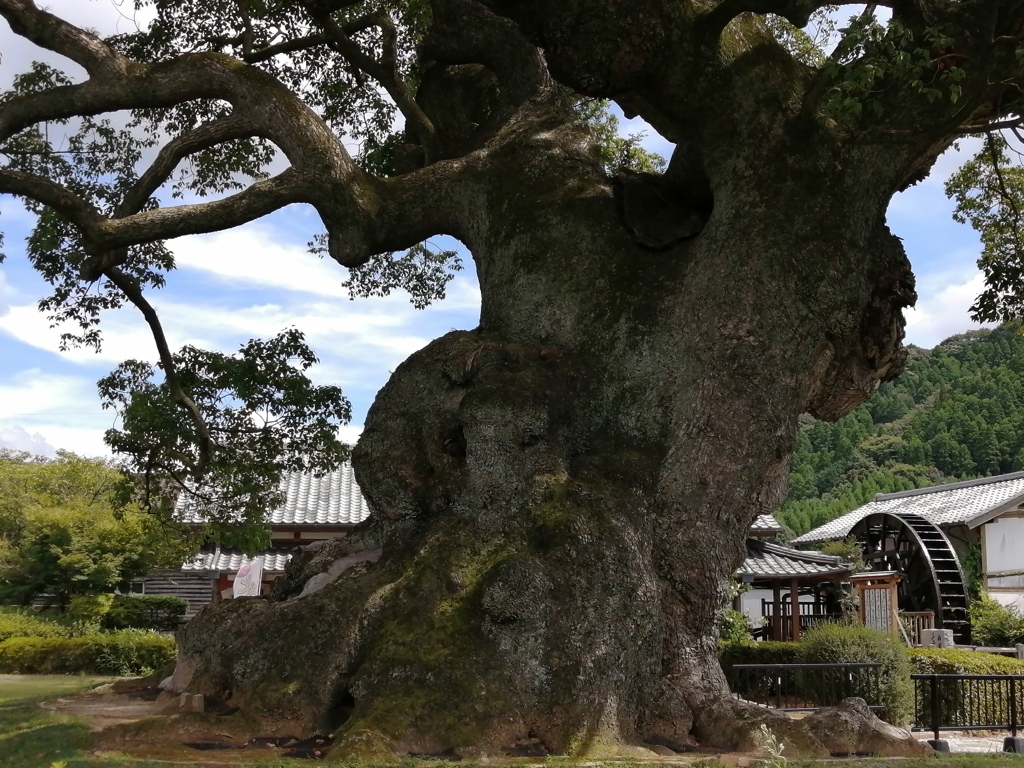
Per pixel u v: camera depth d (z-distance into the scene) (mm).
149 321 13469
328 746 6980
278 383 13789
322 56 14859
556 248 9883
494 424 8516
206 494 15062
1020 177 13414
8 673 17391
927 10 8789
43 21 10508
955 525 29594
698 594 8578
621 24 8352
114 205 13609
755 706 8312
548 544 7922
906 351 10055
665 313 9062
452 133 12320
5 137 10680
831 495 59156
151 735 6980
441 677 7160
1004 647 23094
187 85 10727
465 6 11758
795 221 8789
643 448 8852
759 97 8906
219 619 8539
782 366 8797
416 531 8961
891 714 11922
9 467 30812
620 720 7586
